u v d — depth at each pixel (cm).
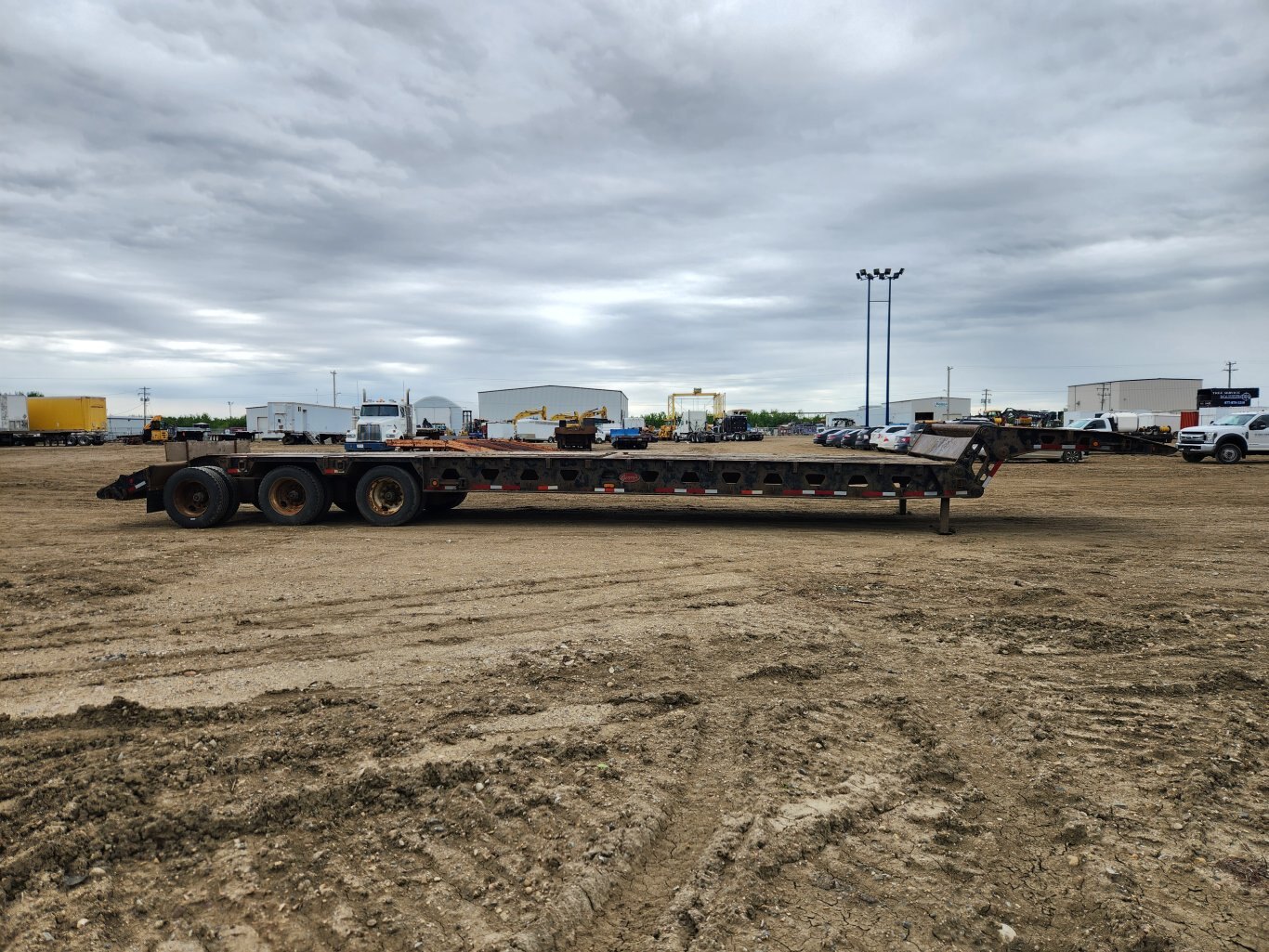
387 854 289
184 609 638
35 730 394
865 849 295
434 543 1001
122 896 264
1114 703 440
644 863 286
